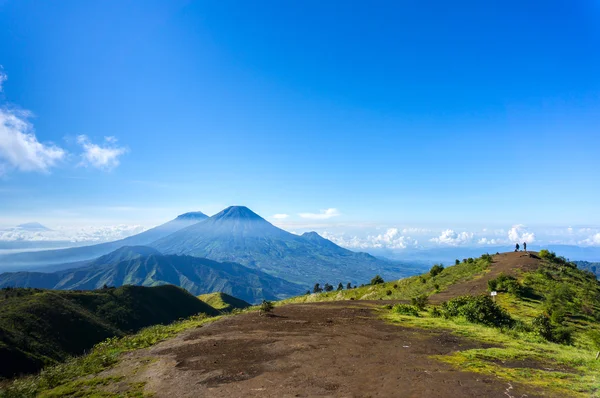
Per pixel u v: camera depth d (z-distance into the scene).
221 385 11.10
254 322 22.70
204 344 17.02
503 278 36.50
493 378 11.13
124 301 129.88
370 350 15.01
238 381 11.38
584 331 23.78
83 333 95.12
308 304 34.78
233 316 26.17
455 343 16.39
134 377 12.69
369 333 18.70
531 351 15.01
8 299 98.56
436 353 14.50
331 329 19.88
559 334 19.73
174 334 20.36
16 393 12.34
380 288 57.59
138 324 120.25
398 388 10.31
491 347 15.67
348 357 13.88
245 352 15.11
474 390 10.10
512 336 18.91
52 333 87.38
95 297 123.69
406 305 28.58
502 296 33.34
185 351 15.85
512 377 11.26
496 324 22.09
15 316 85.31
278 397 9.84
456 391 10.04
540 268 42.16
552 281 37.03
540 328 20.17
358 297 57.16
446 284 45.41
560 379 11.14
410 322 22.14
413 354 14.30
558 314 24.78
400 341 16.77
